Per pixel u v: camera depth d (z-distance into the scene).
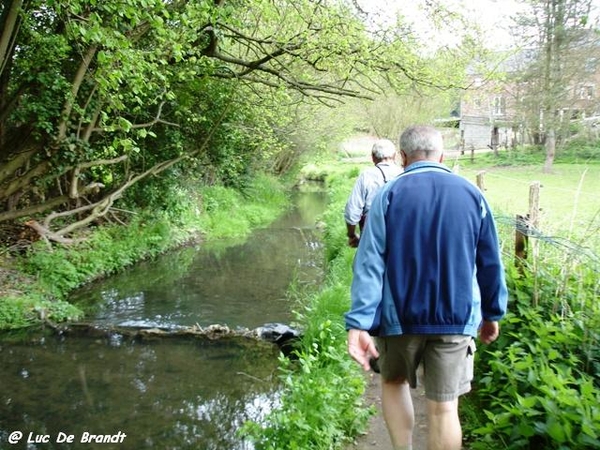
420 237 2.47
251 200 23.16
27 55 8.15
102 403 5.59
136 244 12.98
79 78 8.20
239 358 6.74
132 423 5.18
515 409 2.99
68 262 10.48
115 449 4.73
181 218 15.83
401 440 2.74
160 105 10.96
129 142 7.62
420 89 12.19
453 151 31.58
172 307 9.12
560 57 22.47
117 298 9.70
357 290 2.50
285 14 10.44
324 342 5.64
